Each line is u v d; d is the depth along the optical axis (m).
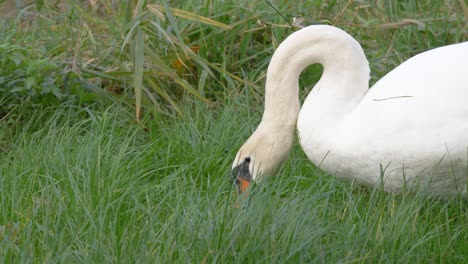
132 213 9.29
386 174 9.36
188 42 12.95
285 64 10.02
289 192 10.23
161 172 11.11
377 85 9.55
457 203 9.56
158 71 12.64
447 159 9.05
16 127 11.99
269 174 10.23
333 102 9.66
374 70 12.77
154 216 8.98
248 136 11.65
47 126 11.98
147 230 8.62
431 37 13.35
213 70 13.05
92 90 12.18
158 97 12.70
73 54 12.65
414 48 13.45
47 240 8.60
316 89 9.80
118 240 8.54
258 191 9.35
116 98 12.37
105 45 12.80
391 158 9.21
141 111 12.49
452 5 13.66
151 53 11.88
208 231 8.45
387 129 9.16
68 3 13.26
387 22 13.68
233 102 12.20
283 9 13.33
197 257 8.29
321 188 9.94
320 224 8.87
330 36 9.84
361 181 9.63
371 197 9.31
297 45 9.95
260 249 8.32
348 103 9.66
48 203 9.02
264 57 13.29
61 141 11.02
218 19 13.16
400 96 9.22
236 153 11.24
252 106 12.43
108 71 12.57
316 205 9.49
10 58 12.06
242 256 8.23
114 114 11.84
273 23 13.20
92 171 9.84
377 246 8.51
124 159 10.95
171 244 8.34
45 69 11.96
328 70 9.83
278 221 8.60
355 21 13.75
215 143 11.38
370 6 13.62
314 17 13.29
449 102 9.05
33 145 11.12
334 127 9.55
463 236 9.12
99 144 10.64
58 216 8.84
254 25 13.20
